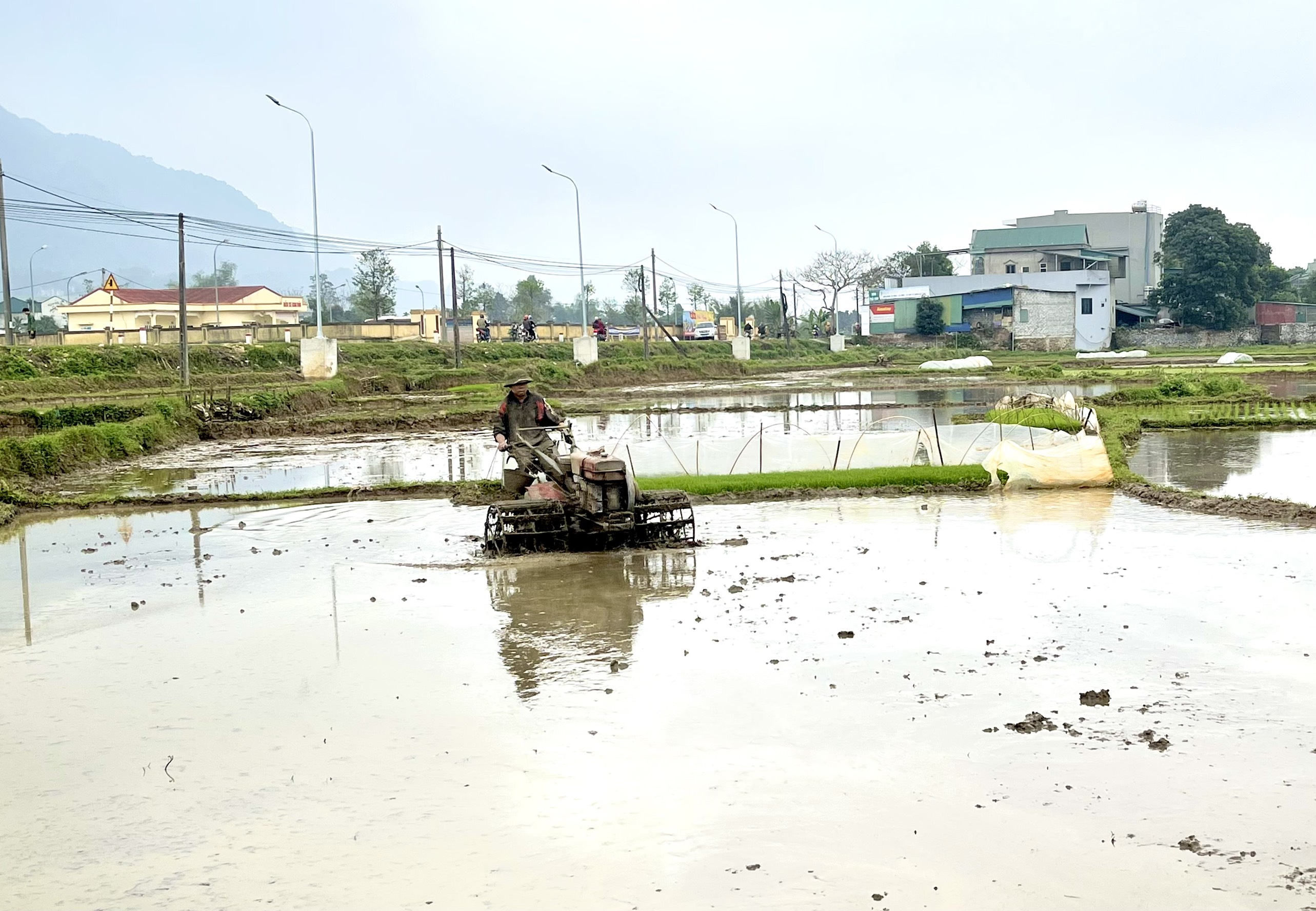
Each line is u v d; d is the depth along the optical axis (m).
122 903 5.58
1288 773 6.85
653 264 74.38
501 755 7.41
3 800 6.88
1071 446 20.59
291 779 7.11
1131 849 5.93
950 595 11.67
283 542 16.08
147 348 51.94
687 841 6.12
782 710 8.13
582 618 10.99
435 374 55.59
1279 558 13.23
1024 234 102.06
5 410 30.86
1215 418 31.91
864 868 5.77
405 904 5.50
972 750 7.32
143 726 8.18
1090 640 9.83
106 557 15.27
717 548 14.56
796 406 43.38
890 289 104.94
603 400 50.88
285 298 91.12
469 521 17.66
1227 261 97.25
